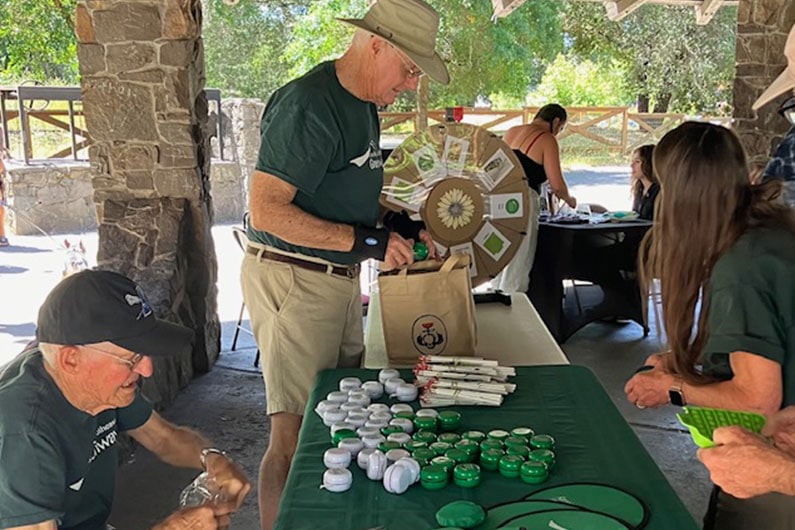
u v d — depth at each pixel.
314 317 2.37
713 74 18.12
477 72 14.62
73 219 9.47
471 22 14.34
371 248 2.28
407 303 2.41
